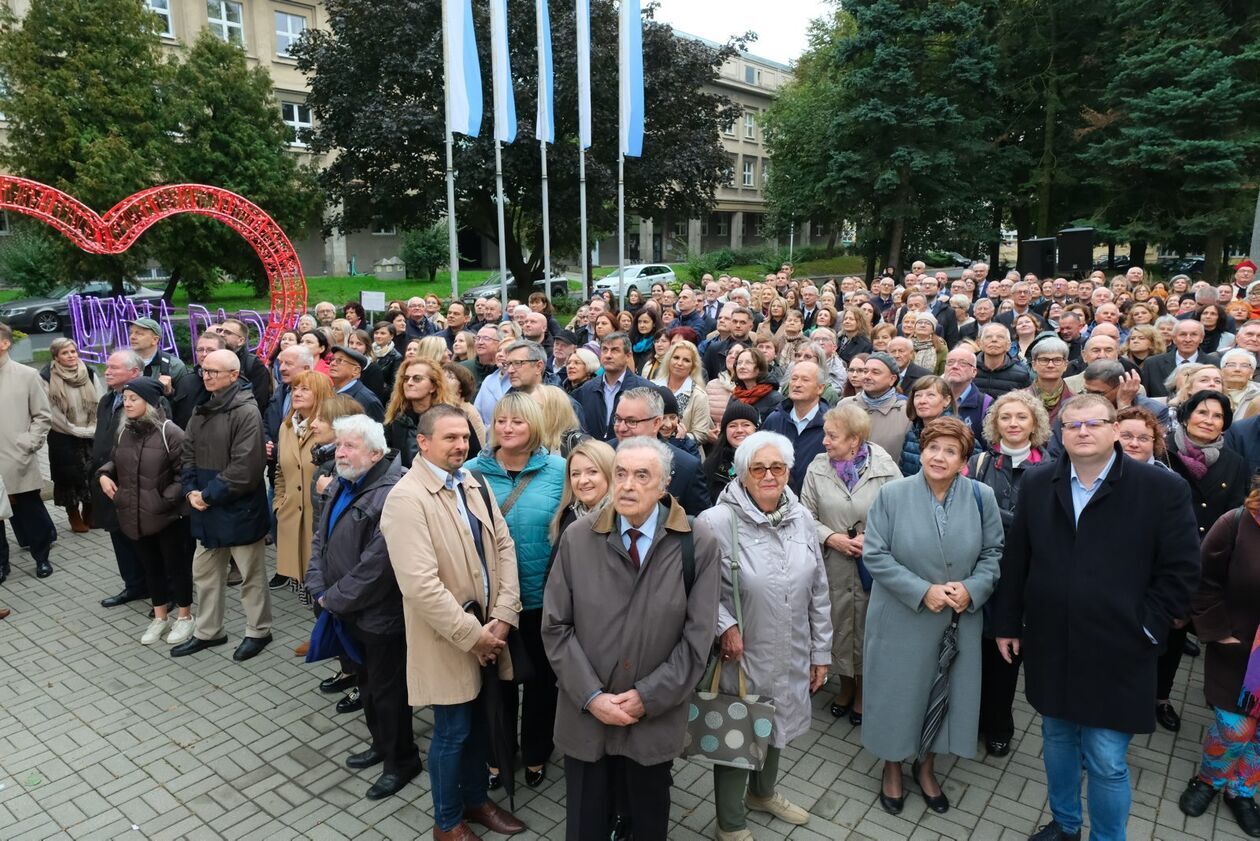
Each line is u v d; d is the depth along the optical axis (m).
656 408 4.07
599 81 21.41
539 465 3.88
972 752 3.70
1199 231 22.50
